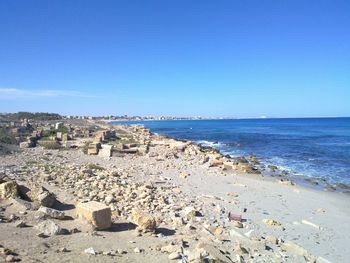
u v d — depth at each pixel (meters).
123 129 79.31
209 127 143.62
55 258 8.88
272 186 24.61
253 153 47.78
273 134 88.69
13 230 10.56
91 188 17.88
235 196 20.33
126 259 9.52
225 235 13.05
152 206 15.63
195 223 14.08
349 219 17.28
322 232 14.93
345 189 25.31
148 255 10.00
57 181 18.73
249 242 12.52
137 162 31.80
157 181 22.50
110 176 21.86
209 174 27.64
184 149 42.47
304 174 31.62
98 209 11.78
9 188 13.62
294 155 45.31
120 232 11.86
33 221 11.64
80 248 9.90
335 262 11.84
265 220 15.49
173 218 14.13
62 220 12.31
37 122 75.44
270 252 11.91
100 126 85.88
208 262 9.63
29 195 13.81
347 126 140.88
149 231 12.08
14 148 34.38
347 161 39.78
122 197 16.67
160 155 36.78
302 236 14.23
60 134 46.47
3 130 45.09
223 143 62.72
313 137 76.62
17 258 8.41
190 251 10.48
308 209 18.77
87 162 29.36
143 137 56.75
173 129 124.56
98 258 9.27
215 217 15.30
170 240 11.45
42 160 27.97
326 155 45.00
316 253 12.55
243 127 140.50
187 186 21.89
